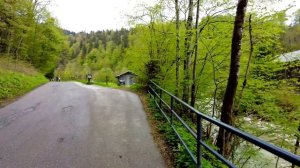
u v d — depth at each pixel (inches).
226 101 263.0
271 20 344.5
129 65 717.3
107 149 243.6
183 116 409.4
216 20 375.2
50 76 2201.0
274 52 404.2
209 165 199.3
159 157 225.1
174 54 523.5
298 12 342.3
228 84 263.1
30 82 860.6
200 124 173.6
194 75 406.0
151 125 335.0
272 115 396.2
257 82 392.5
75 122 343.3
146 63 631.2
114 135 288.2
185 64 439.8
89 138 275.7
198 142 174.4
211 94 466.9
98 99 549.6
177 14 456.1
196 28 392.8
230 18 368.8
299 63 400.2
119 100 542.0
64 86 909.2
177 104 434.0
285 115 388.2
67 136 281.6
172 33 466.9
